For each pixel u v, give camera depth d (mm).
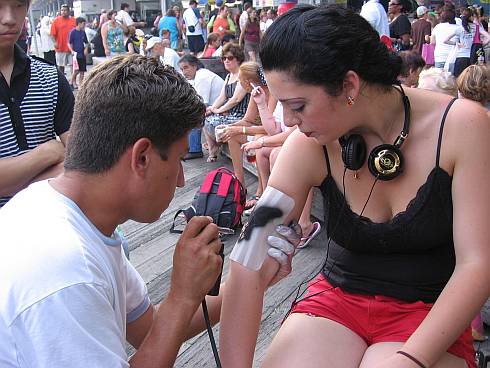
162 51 8641
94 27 20625
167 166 1249
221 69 8234
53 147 2021
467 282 1412
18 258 1101
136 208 1271
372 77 1443
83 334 1090
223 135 4789
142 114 1179
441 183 1495
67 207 1205
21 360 1084
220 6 13977
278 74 1407
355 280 1660
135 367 1258
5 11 1973
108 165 1204
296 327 1638
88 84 1220
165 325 1298
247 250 1656
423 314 1569
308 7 1441
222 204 3797
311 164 1654
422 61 4074
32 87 2127
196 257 1320
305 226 3852
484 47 8023
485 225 1444
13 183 1961
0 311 1079
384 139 1541
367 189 1587
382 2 10711
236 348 1614
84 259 1136
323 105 1418
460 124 1469
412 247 1562
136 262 3809
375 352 1536
